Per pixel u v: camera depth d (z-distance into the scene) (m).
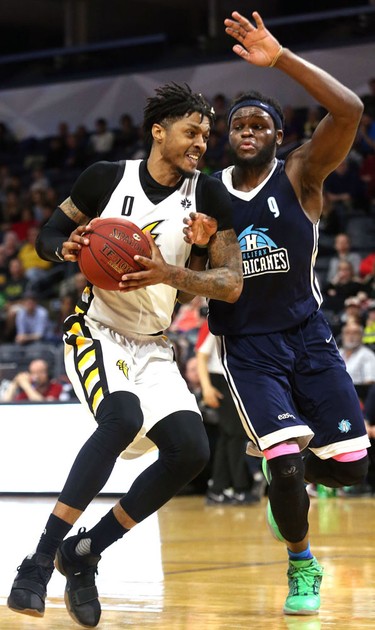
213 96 23.77
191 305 14.02
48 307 18.09
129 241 3.92
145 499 4.09
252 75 23.16
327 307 13.66
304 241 4.53
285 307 4.55
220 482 10.47
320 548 6.58
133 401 4.02
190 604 4.60
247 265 4.53
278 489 4.38
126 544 6.95
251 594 4.86
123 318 4.24
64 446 10.84
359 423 4.55
